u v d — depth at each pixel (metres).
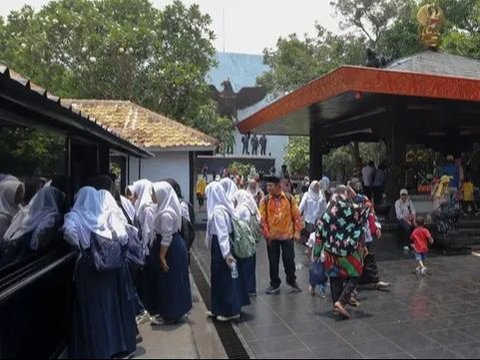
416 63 13.78
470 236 11.29
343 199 6.00
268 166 34.78
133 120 15.82
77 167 6.48
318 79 12.01
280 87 27.94
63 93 22.03
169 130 15.37
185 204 6.07
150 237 5.52
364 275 7.41
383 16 26.30
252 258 7.08
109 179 5.02
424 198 13.04
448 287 7.55
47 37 21.84
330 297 6.98
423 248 8.48
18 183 4.75
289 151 31.12
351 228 5.93
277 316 6.07
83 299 4.29
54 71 22.09
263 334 5.41
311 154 18.91
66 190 5.81
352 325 5.69
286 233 7.24
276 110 14.53
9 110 4.02
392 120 12.77
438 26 15.36
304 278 8.30
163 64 22.97
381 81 10.63
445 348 4.92
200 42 24.70
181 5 24.50
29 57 21.73
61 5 22.58
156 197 5.48
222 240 5.65
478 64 14.84
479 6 22.95
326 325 5.70
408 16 25.75
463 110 13.49
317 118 16.70
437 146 17.52
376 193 15.77
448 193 11.45
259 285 7.86
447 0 23.89
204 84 24.30
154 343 4.82
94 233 4.32
